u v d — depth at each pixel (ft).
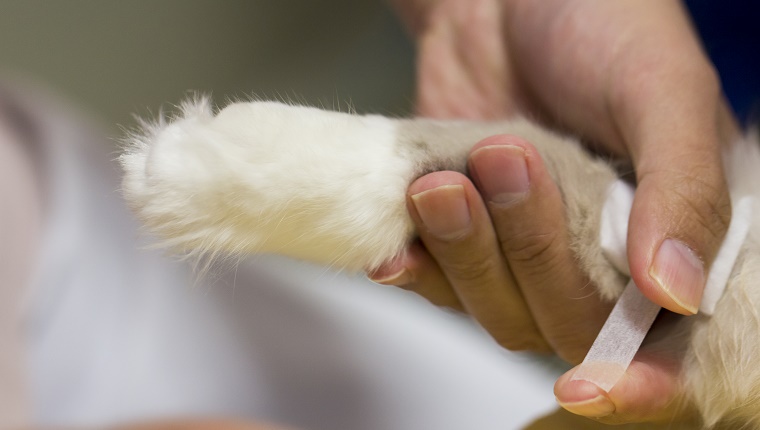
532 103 2.13
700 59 1.85
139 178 1.59
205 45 3.92
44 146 2.60
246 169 1.59
